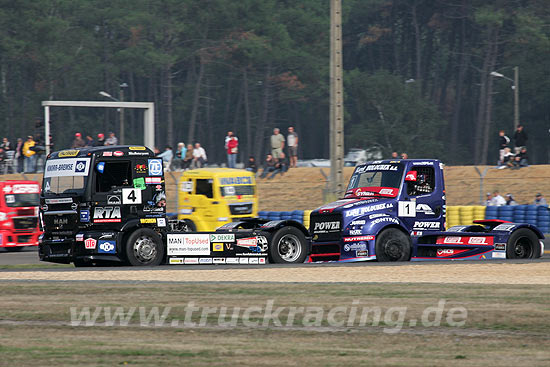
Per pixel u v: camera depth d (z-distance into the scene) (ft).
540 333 91.15
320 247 173.47
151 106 368.27
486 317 99.71
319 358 79.56
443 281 132.16
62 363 77.97
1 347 85.10
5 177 365.20
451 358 79.41
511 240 174.50
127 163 162.30
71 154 162.09
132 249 160.86
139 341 88.02
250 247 165.89
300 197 328.08
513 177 330.34
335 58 219.82
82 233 160.04
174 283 130.21
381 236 167.02
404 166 170.60
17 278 142.61
